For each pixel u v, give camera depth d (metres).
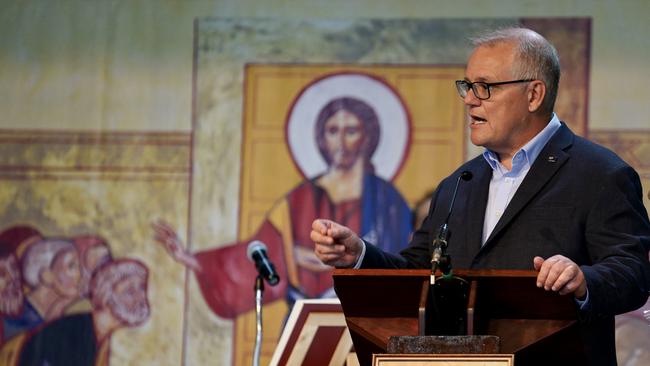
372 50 12.78
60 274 12.83
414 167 12.62
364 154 12.68
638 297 5.99
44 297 12.80
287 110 12.83
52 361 12.69
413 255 7.04
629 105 12.34
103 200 12.93
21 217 12.95
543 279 5.34
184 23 13.09
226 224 12.77
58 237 12.91
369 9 12.83
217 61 12.99
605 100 12.37
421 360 5.27
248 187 12.80
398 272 5.57
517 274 5.47
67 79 13.16
